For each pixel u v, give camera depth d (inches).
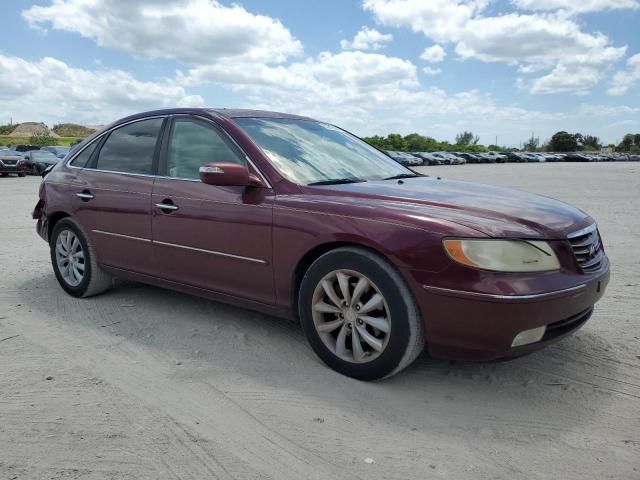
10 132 4151.1
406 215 118.1
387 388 122.8
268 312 142.6
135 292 197.0
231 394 120.1
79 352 143.8
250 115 164.2
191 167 156.8
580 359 139.0
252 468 93.7
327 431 105.5
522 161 3026.6
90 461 95.1
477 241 110.0
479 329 109.3
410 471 92.9
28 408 113.3
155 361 137.9
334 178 148.2
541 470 93.3
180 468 93.6
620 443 101.7
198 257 151.6
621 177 1053.8
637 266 236.8
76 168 191.0
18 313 175.8
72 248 192.2
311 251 130.0
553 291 110.4
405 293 116.0
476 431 105.9
